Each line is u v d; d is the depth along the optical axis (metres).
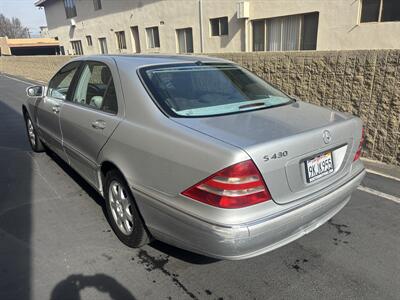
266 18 11.30
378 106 4.88
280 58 6.18
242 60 6.87
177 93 2.71
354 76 5.12
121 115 2.77
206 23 13.73
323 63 5.51
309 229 2.43
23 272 2.62
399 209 3.50
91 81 3.38
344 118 2.68
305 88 5.88
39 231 3.17
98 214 3.47
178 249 2.90
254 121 2.40
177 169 2.21
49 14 30.59
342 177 2.61
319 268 2.64
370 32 8.71
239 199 1.99
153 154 2.37
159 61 3.06
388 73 4.70
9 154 5.41
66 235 3.11
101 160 3.00
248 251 2.09
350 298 2.35
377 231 3.12
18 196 3.89
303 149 2.22
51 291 2.42
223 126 2.30
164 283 2.51
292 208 2.19
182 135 2.24
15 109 9.66
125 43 20.39
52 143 4.41
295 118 2.53
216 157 2.01
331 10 9.41
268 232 2.07
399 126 4.67
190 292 2.42
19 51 41.50
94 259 2.77
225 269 2.65
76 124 3.39
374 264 2.68
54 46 32.19
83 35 25.17
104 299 2.35
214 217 2.02
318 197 2.35
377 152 4.98
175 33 15.77
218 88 2.94
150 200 2.41
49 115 4.21
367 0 8.66
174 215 2.24
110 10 20.75
